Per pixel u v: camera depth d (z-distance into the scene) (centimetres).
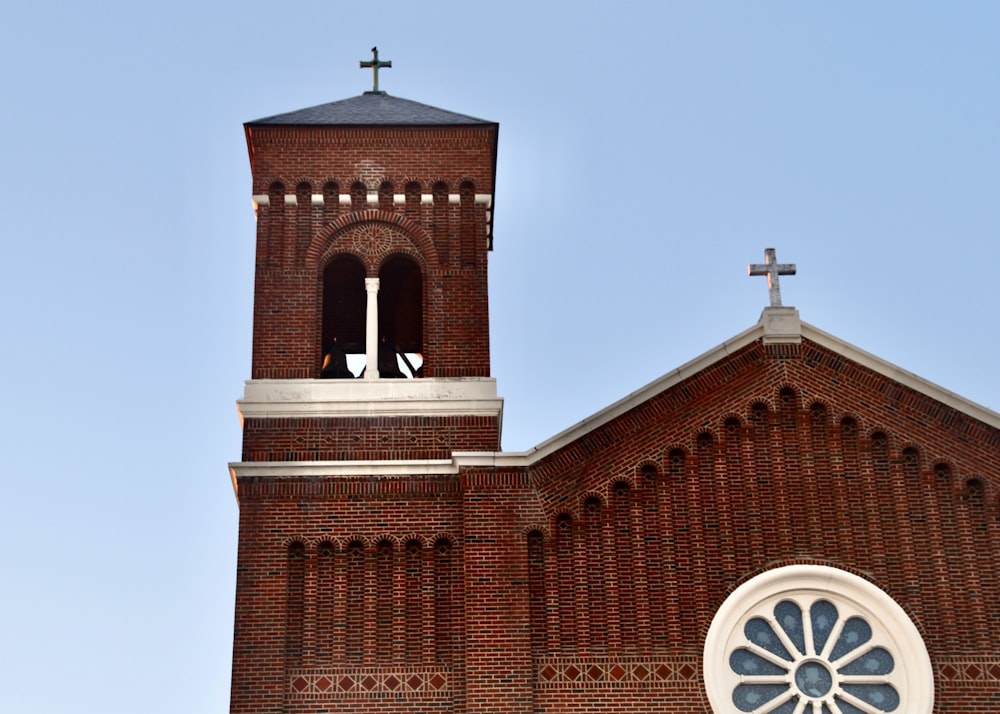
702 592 3459
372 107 4288
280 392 3769
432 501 3616
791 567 3475
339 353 4084
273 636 3462
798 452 3600
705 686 3369
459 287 3950
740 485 3566
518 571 3475
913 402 3638
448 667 3447
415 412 3766
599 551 3506
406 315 4266
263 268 3944
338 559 3550
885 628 3441
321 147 4078
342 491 3619
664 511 3538
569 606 3450
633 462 3584
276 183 4038
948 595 3469
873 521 3531
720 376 3669
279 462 3641
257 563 3538
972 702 3375
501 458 3575
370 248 4000
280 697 3403
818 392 3647
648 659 3397
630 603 3453
